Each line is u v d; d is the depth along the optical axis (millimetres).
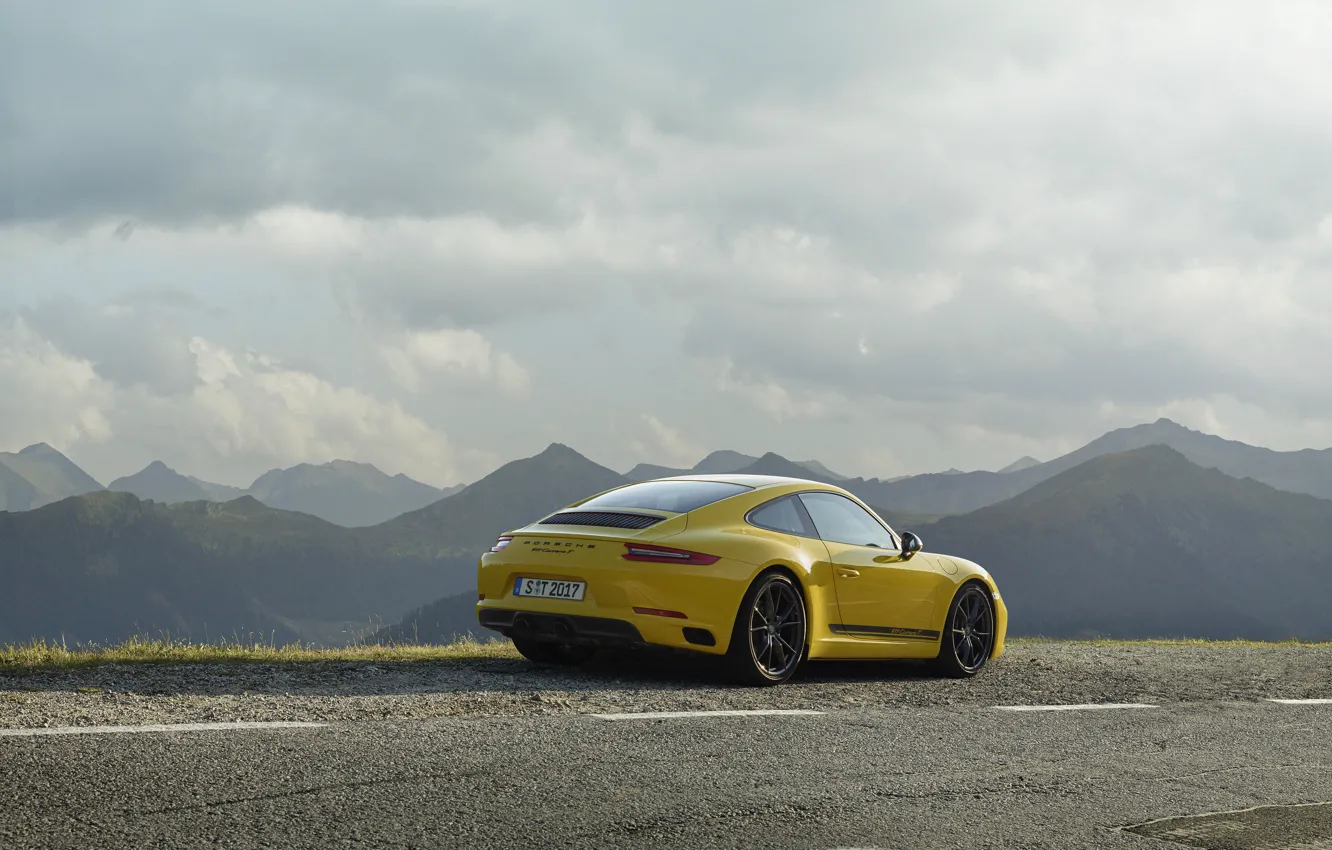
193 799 3980
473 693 6758
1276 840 4160
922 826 4152
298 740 4992
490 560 8219
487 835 3748
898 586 8805
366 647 10922
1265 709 7574
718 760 5094
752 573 7793
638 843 3752
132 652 8883
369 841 3621
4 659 8062
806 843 3855
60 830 3564
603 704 6555
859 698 7414
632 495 8484
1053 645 13875
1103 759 5570
